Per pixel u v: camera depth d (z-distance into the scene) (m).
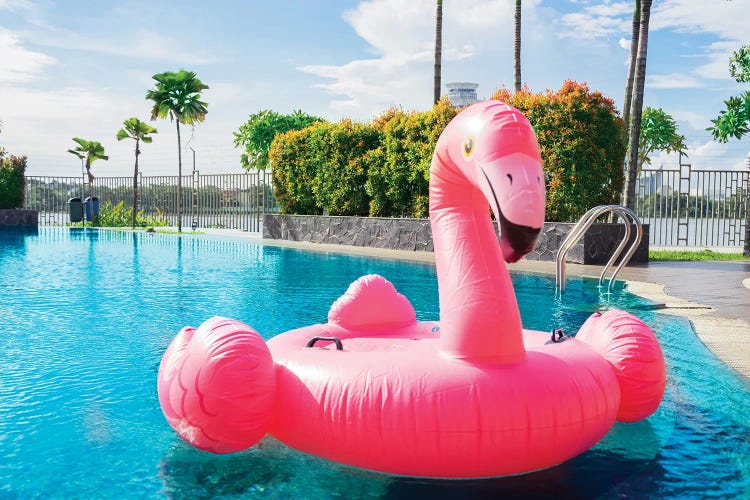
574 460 3.30
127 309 7.64
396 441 2.84
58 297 8.55
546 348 3.43
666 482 3.05
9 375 4.80
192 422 2.97
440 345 3.12
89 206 27.42
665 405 4.14
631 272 11.39
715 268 12.25
